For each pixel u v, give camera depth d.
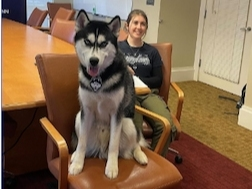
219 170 2.70
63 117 1.79
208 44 5.05
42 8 6.48
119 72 1.63
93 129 1.79
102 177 1.60
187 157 2.87
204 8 5.03
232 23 4.62
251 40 4.39
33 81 2.07
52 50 2.95
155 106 2.38
